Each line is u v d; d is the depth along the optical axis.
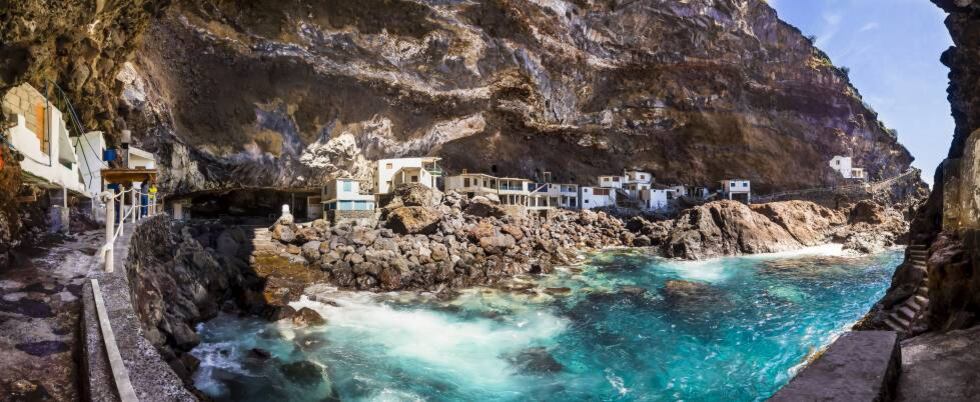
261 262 24.16
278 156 32.81
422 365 14.67
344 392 12.65
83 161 16.94
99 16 15.84
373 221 32.06
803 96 53.59
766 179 54.47
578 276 27.91
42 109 13.25
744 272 29.89
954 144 19.45
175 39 26.08
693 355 15.77
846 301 22.53
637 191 52.97
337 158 35.81
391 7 31.73
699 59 45.09
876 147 61.00
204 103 28.94
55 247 10.81
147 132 24.94
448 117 40.41
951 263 9.55
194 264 18.23
